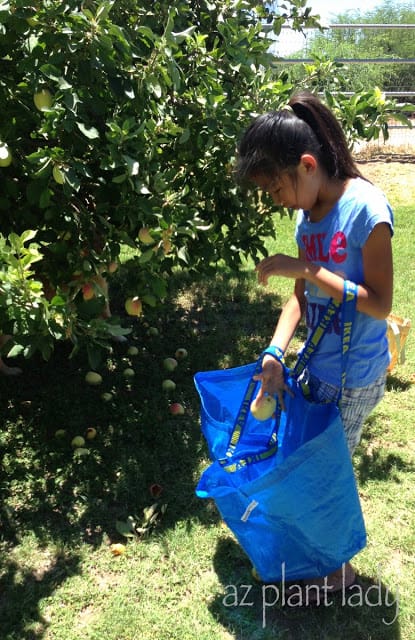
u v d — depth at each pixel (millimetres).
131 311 2922
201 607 2367
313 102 1854
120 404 3609
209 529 2740
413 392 3779
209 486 2053
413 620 2297
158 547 2646
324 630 2266
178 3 3359
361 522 2199
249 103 3395
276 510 2023
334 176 1863
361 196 1819
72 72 2539
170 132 2779
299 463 1913
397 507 2859
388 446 3305
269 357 2121
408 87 11312
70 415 3496
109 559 2596
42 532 2729
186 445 3299
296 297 2314
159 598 2410
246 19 4098
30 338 2424
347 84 4383
